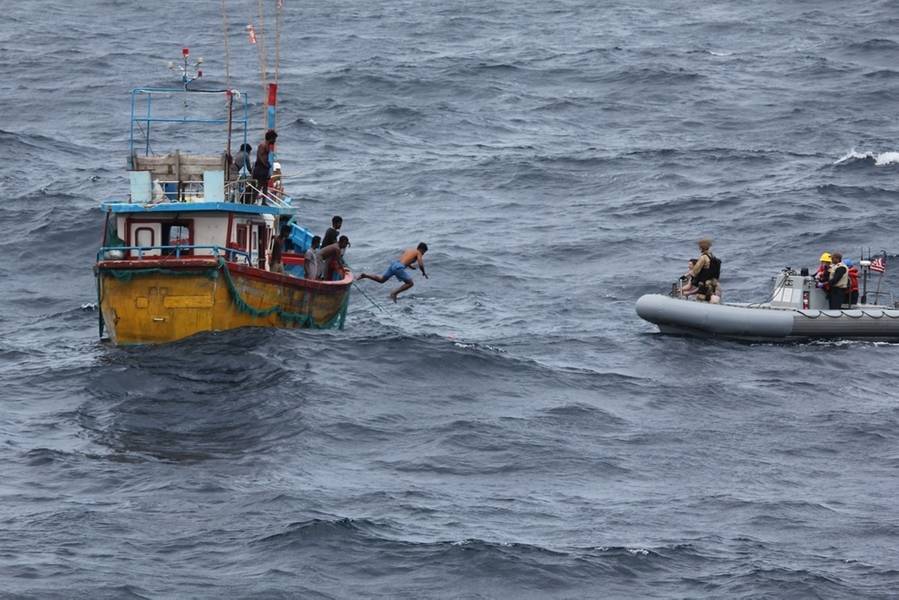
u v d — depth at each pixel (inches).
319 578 2340.1
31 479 2758.4
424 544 2477.9
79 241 5270.7
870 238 5403.5
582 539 2546.8
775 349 4040.4
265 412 3164.4
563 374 3644.2
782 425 3302.2
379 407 3250.5
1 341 4047.7
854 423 3324.3
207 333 3654.0
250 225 3912.4
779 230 5541.3
